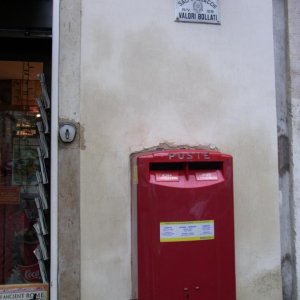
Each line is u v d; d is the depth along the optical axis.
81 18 2.87
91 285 2.80
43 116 3.07
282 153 3.15
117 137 2.87
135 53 2.92
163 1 2.98
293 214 3.12
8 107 3.19
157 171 2.58
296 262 3.10
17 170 3.20
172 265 2.50
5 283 3.13
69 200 2.80
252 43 3.10
